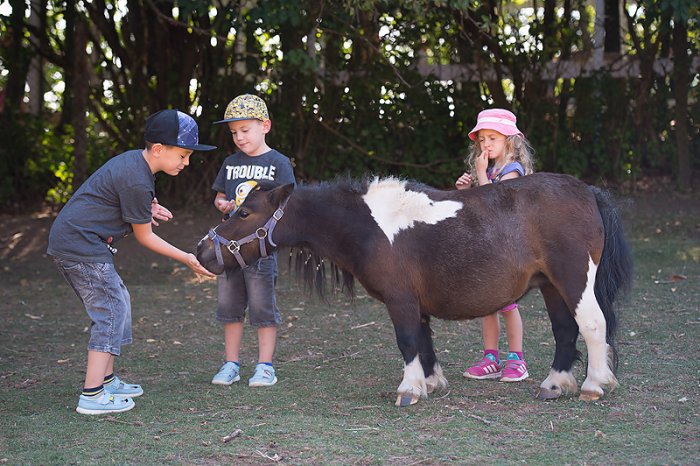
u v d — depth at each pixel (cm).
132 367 558
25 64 1282
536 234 444
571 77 1281
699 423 416
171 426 427
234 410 455
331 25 1142
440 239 444
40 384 518
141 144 1276
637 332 611
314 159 1269
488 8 1173
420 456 376
